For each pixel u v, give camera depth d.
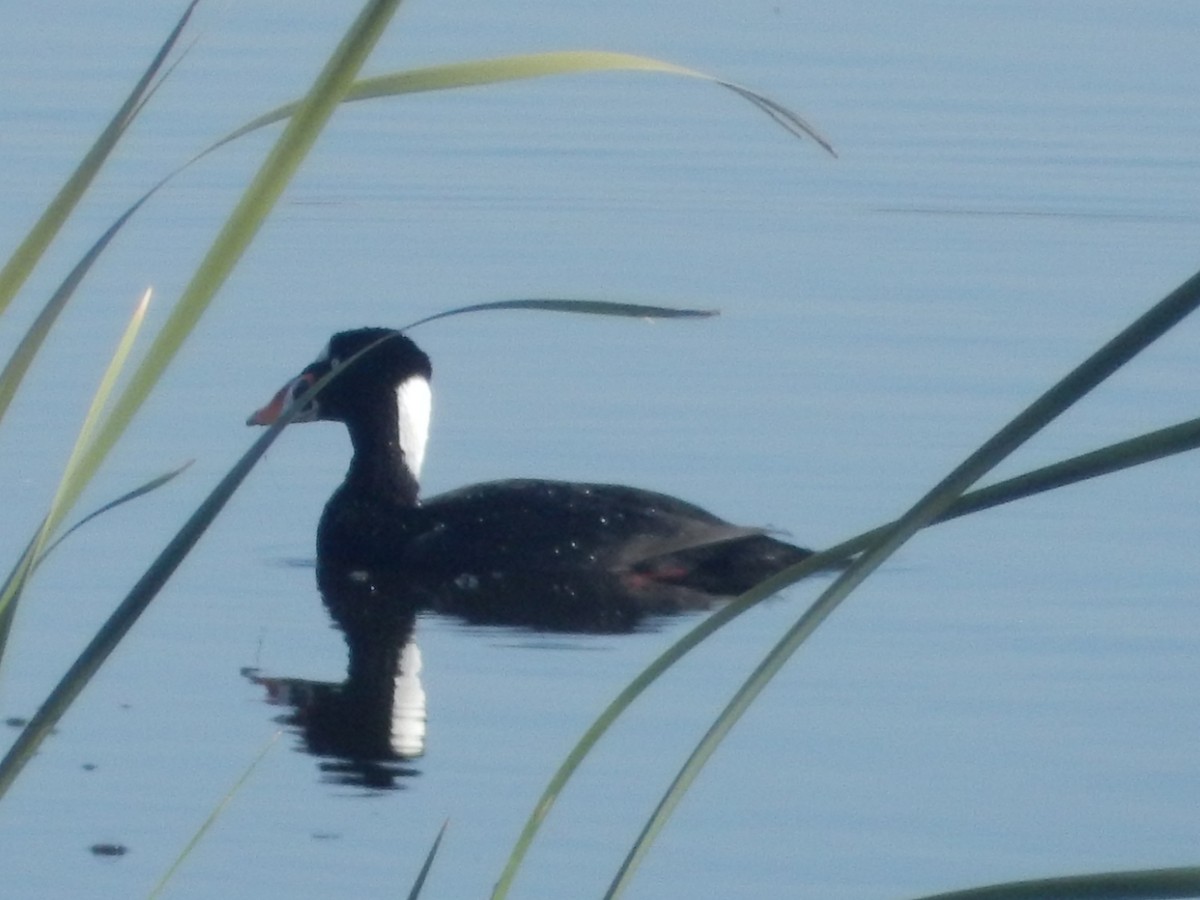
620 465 16.23
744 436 16.66
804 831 9.92
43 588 13.62
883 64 29.38
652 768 10.78
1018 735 11.03
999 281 20.66
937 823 9.98
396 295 20.42
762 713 11.50
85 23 29.80
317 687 12.15
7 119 25.50
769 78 28.70
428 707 11.80
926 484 15.59
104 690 12.00
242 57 28.34
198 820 10.12
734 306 19.97
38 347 3.95
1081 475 3.56
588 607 13.75
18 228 21.73
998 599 13.17
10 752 3.89
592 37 29.72
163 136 25.33
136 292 20.02
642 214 23.23
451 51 28.81
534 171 24.92
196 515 3.94
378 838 9.92
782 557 14.24
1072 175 24.59
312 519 15.71
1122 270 21.06
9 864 9.56
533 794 10.48
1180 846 9.62
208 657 12.66
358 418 15.69
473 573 14.48
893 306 19.88
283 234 22.36
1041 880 3.63
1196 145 25.69
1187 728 11.05
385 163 25.33
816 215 23.20
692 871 9.48
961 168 24.97
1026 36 30.91
